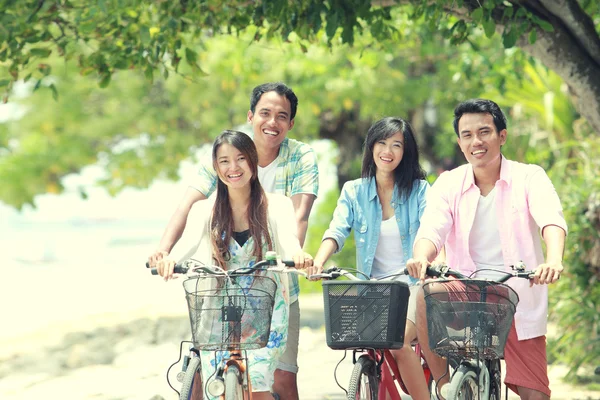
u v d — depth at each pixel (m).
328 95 35.16
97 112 40.62
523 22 15.32
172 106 38.97
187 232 11.40
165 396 17.38
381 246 12.60
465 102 11.71
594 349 19.17
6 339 27.70
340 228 12.62
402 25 23.17
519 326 11.48
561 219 11.25
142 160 39.69
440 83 36.62
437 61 37.19
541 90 24.52
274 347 10.96
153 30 18.72
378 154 12.36
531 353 11.54
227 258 11.34
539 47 15.95
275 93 12.67
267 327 10.23
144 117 38.72
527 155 25.66
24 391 19.88
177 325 28.66
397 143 12.33
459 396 10.61
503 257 11.66
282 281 11.23
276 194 11.66
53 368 23.73
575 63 15.86
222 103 37.00
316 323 28.50
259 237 11.23
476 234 11.80
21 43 17.00
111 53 17.69
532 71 24.23
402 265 12.50
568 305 20.23
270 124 12.61
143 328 28.33
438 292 10.42
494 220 11.72
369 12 16.16
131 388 18.50
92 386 19.30
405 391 12.26
